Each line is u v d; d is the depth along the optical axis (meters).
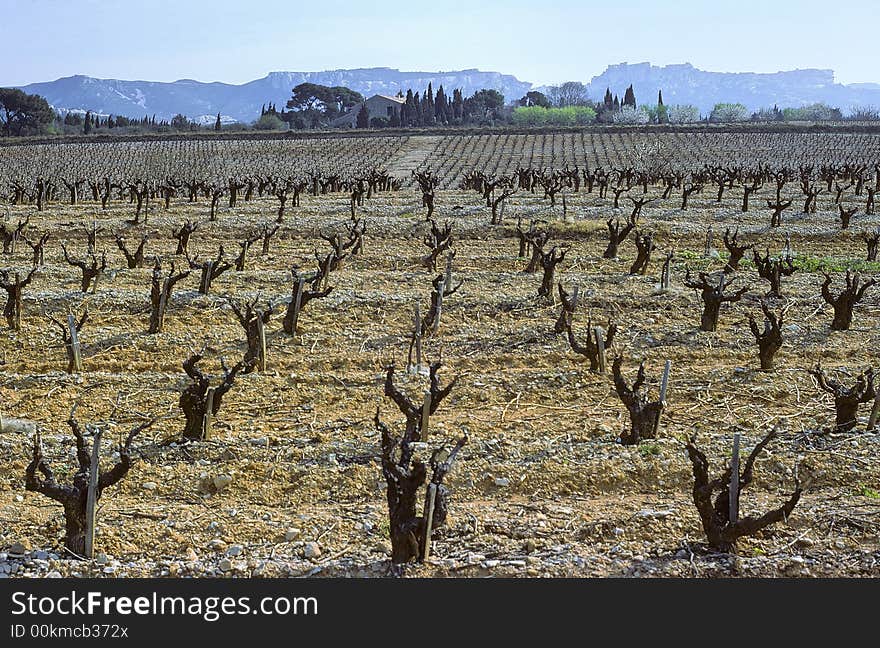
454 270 36.47
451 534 13.73
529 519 14.21
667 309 29.02
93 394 20.45
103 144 148.75
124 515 14.30
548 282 29.94
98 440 13.04
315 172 110.19
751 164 111.94
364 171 108.69
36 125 195.12
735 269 35.56
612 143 142.12
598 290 31.64
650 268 36.50
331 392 20.78
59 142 152.00
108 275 34.03
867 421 18.31
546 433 17.98
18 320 26.03
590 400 20.33
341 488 15.42
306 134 158.00
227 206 54.78
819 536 13.70
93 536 13.19
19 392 20.61
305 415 19.31
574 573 12.54
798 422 18.44
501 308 29.16
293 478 15.73
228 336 25.69
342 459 16.44
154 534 13.70
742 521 12.91
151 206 55.88
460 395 20.64
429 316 26.56
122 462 13.34
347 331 26.36
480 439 17.55
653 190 65.75
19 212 53.59
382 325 27.25
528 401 20.36
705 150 130.75
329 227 46.44
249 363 22.08
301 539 13.65
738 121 196.12
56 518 14.20
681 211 51.09
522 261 37.88
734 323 27.19
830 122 177.25
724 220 48.44
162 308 26.03
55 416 19.08
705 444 16.98
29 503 14.91
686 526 13.96
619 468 15.84
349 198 59.16
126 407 19.56
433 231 38.53
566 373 21.92
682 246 42.62
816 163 111.62
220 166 120.12
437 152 132.62
